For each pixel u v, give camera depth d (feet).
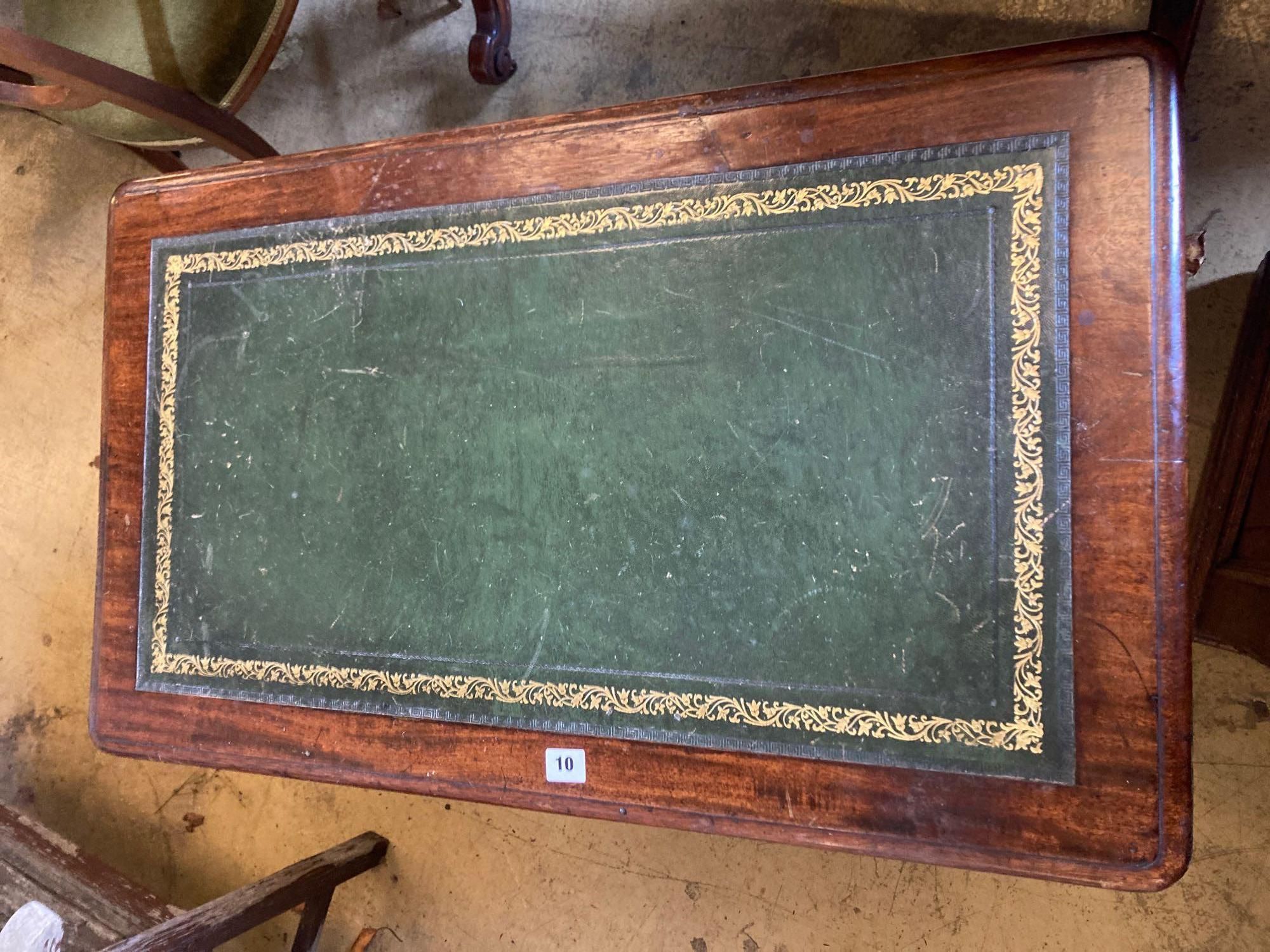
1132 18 4.16
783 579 2.83
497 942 5.13
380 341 3.21
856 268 2.77
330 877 4.84
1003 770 2.61
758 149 2.85
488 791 3.05
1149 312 2.52
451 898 5.23
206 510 3.39
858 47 4.58
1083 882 2.54
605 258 2.98
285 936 5.49
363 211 3.21
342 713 3.21
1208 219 4.19
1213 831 4.20
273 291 3.32
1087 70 2.56
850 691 2.75
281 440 3.32
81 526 5.97
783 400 2.84
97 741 3.50
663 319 2.94
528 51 5.09
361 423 3.23
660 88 4.91
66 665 5.97
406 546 3.18
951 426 2.69
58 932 4.37
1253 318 3.92
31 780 5.98
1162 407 2.51
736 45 4.77
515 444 3.08
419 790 3.12
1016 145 2.62
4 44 3.35
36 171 6.06
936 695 2.68
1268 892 4.10
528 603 3.05
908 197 2.72
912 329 2.73
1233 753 4.18
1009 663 2.62
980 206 2.66
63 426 6.01
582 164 3.00
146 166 5.93
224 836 5.65
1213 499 4.02
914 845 2.68
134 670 3.46
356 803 5.45
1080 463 2.58
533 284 3.05
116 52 4.29
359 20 5.35
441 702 3.11
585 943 5.00
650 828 4.98
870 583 2.75
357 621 3.22
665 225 2.93
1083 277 2.57
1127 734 2.52
